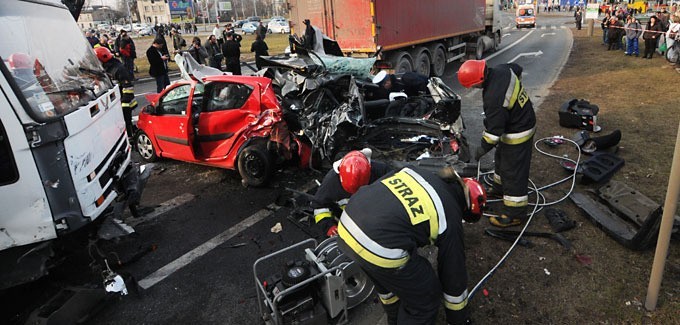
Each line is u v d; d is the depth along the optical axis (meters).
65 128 2.85
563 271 3.39
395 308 2.58
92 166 3.22
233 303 3.30
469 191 2.32
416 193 2.09
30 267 2.96
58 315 2.93
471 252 3.72
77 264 3.92
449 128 5.20
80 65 3.82
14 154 2.66
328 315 2.85
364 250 2.04
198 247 4.14
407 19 10.68
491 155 5.96
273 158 5.32
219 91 5.44
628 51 14.26
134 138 6.66
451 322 2.33
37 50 3.14
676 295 3.03
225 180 5.75
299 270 2.75
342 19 9.96
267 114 5.15
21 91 2.66
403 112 6.02
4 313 3.24
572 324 2.86
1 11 2.87
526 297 3.13
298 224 4.43
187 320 3.15
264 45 13.17
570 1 59.19
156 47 10.12
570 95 9.17
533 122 3.76
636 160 5.36
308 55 6.02
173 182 5.79
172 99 6.08
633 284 3.19
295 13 10.65
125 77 7.06
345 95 5.38
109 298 3.33
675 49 11.71
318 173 5.64
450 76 12.99
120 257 4.00
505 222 4.02
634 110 7.65
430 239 2.07
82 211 3.02
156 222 4.69
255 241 4.18
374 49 9.70
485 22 16.52
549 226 4.05
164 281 3.62
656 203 3.96
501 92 3.60
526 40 21.70
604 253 3.58
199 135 5.63
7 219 2.76
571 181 4.94
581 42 19.36
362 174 2.52
